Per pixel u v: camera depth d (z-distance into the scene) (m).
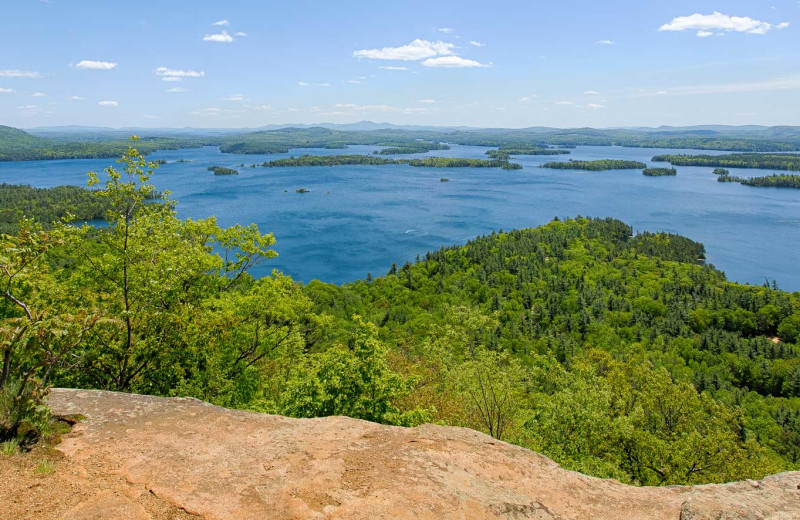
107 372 18.62
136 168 18.22
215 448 8.84
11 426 8.29
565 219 171.38
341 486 7.97
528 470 9.79
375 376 18.47
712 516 8.54
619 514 8.83
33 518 6.57
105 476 7.69
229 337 22.94
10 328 8.67
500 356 26.86
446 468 9.12
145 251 19.61
